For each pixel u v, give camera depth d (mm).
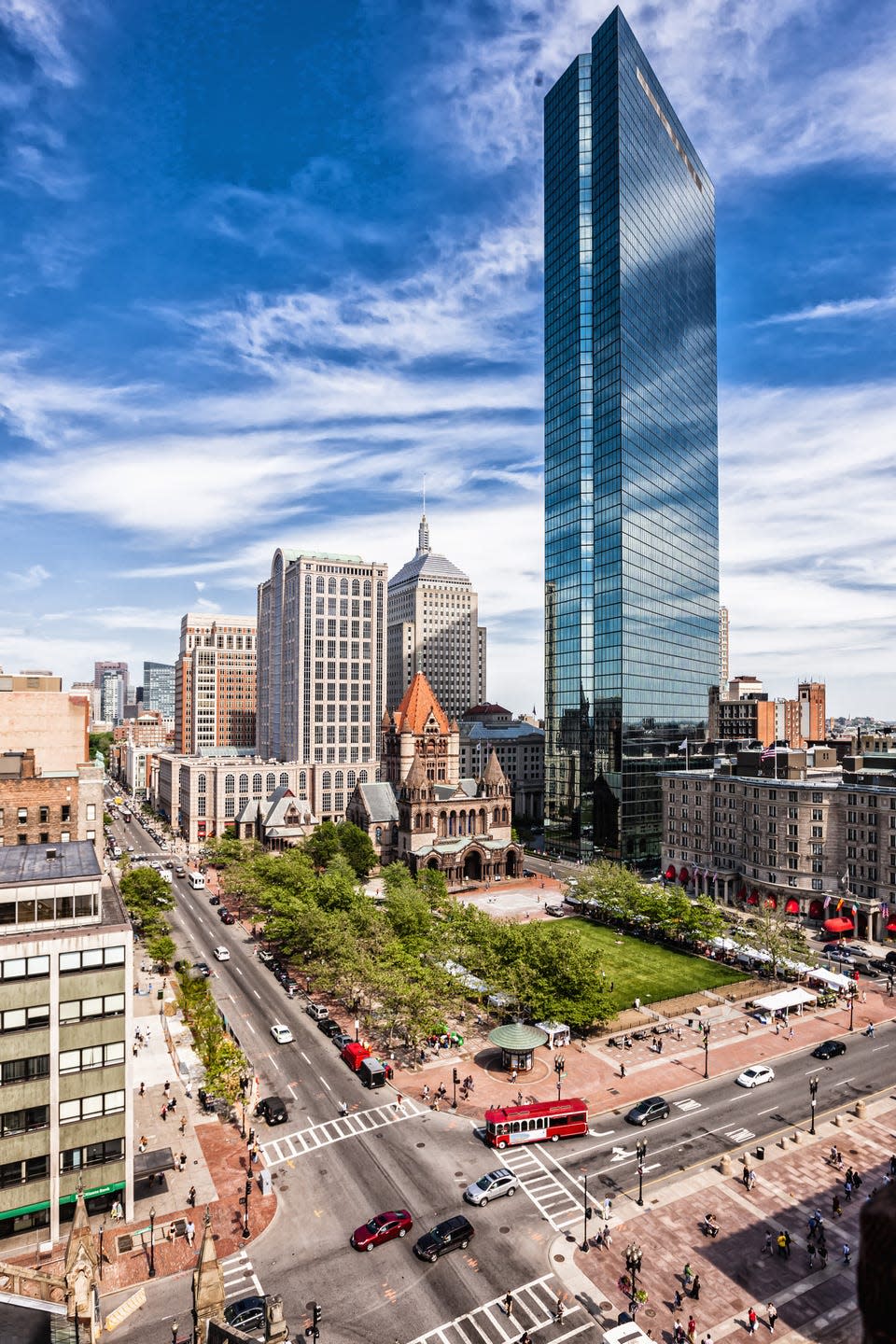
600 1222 58094
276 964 113062
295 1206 60281
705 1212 59281
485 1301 50531
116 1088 60250
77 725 119375
